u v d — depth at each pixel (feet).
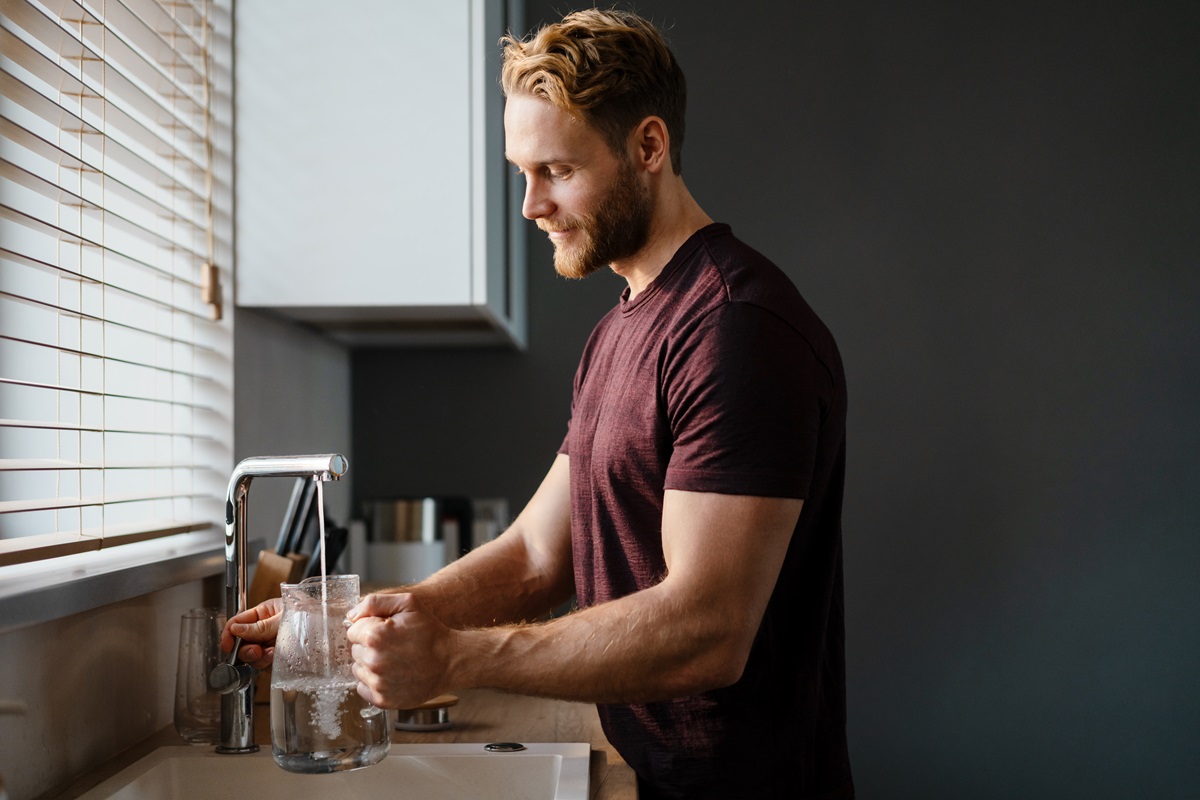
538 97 3.86
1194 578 8.58
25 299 3.51
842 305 8.73
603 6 8.73
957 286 8.73
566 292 8.79
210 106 5.57
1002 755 8.59
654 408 3.72
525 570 4.67
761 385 3.41
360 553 7.84
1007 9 8.79
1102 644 8.59
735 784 3.74
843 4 8.82
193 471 5.32
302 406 7.00
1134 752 8.57
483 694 5.24
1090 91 8.76
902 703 8.63
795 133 8.77
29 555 3.38
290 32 5.65
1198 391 8.63
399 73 5.68
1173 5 8.77
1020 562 8.63
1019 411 8.68
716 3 8.83
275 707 3.25
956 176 8.75
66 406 4.66
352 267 5.62
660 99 4.00
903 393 8.69
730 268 3.71
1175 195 8.71
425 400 8.72
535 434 8.73
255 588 4.97
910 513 8.66
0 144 4.40
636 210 3.97
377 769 3.85
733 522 3.36
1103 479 8.64
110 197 4.75
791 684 3.82
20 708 3.16
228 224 5.57
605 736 4.36
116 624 3.99
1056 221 8.71
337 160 5.64
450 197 5.67
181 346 5.29
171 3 5.17
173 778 3.82
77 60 4.07
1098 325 8.69
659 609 3.32
